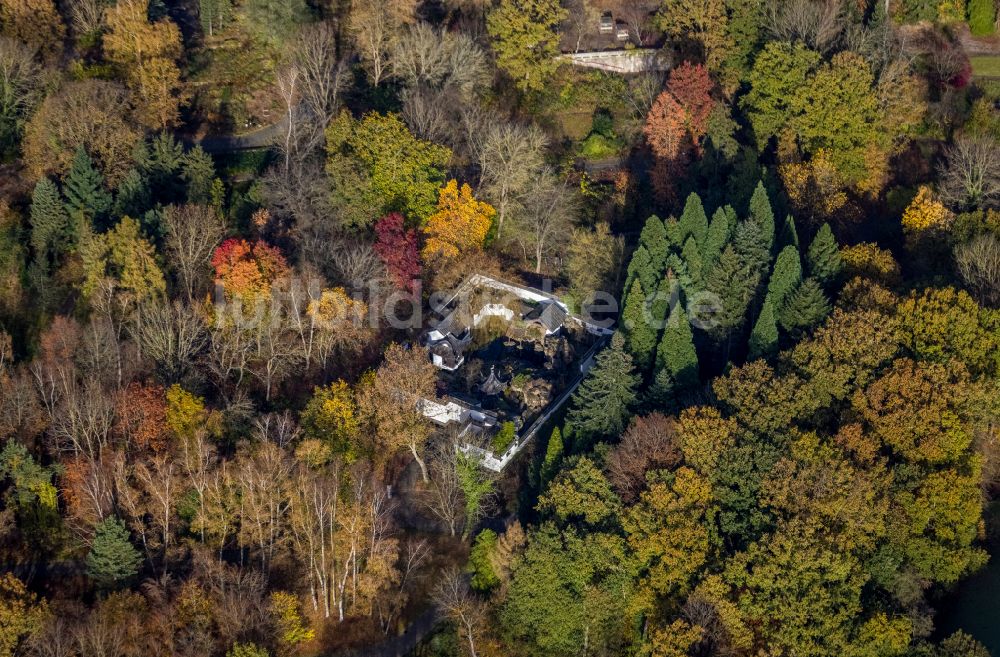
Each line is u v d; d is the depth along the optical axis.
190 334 171.25
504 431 169.88
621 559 152.25
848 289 170.50
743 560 148.00
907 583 151.50
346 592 159.62
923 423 154.25
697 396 162.88
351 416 168.75
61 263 185.88
